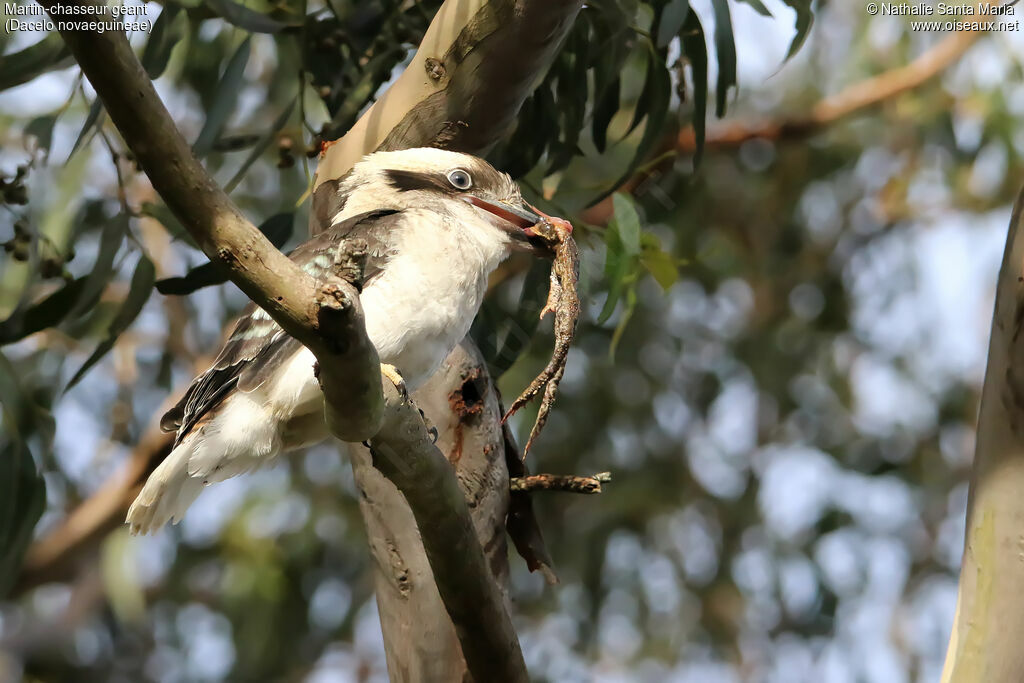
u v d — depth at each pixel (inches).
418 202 266.7
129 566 472.1
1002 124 526.9
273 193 482.0
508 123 279.7
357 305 157.6
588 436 520.7
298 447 244.8
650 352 534.6
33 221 307.3
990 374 223.3
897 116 553.3
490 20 263.0
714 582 536.7
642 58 443.5
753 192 559.2
